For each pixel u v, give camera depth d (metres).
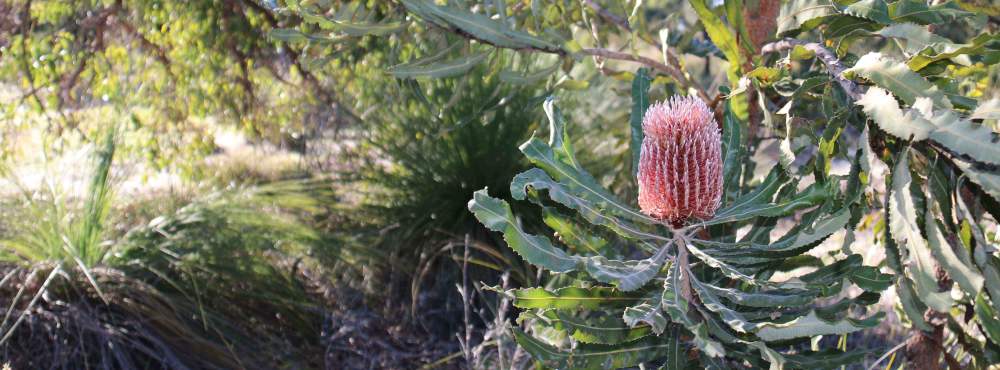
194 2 4.27
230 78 4.82
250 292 4.01
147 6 4.28
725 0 2.03
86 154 4.52
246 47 4.46
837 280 1.45
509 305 4.03
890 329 3.42
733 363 1.56
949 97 1.47
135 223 4.46
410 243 4.54
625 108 4.87
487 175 4.49
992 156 1.26
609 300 1.51
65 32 4.41
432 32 2.58
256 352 3.91
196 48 4.46
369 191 4.83
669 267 1.57
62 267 3.77
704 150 1.45
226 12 4.31
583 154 4.68
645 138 1.51
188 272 3.88
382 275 4.54
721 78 3.36
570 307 1.49
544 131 4.55
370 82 4.58
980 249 1.38
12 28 4.43
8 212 4.08
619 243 3.33
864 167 1.41
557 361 1.44
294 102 5.00
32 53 4.40
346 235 4.52
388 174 4.75
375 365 3.93
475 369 3.46
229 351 3.83
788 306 1.40
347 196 5.00
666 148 1.45
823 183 1.45
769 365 1.42
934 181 1.48
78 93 4.75
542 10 2.80
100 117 4.88
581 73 4.79
